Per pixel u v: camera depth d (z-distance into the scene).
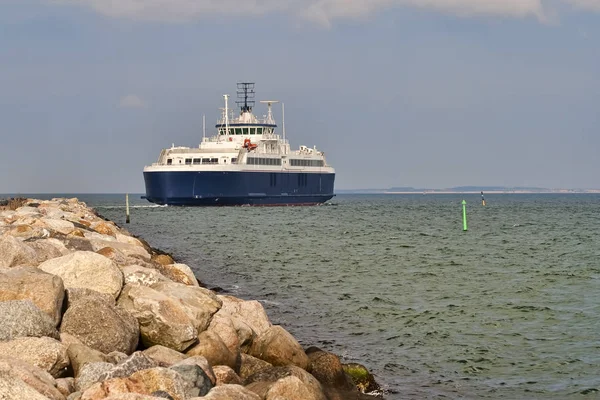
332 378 19.89
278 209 146.50
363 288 41.38
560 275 46.56
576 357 24.91
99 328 16.86
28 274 17.58
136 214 125.88
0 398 11.98
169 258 33.94
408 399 20.34
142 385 13.55
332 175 172.00
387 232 88.00
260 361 19.09
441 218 124.44
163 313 18.14
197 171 138.62
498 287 41.56
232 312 21.88
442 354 25.50
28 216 45.59
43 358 14.66
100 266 19.34
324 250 64.88
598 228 95.25
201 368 14.73
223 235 81.38
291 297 37.81
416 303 35.97
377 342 27.38
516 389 21.47
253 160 145.62
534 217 129.12
